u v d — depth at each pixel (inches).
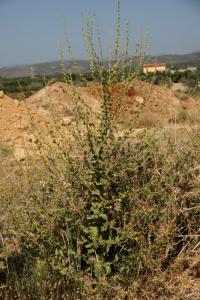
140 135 168.4
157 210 158.4
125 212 154.7
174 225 160.6
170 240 159.6
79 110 162.9
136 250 153.6
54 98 550.3
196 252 157.6
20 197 171.9
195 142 181.6
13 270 152.9
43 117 570.3
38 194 165.2
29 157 172.7
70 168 159.5
